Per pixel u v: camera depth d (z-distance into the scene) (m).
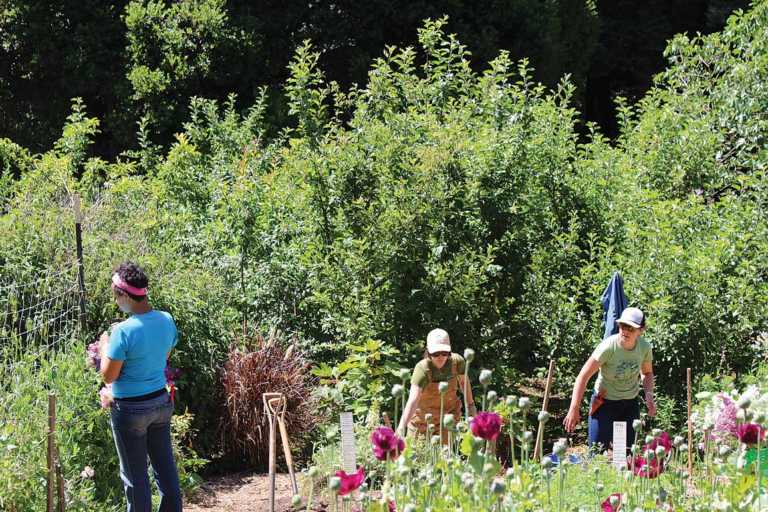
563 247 9.12
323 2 16.31
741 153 10.31
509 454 7.87
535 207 9.07
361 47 16.52
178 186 10.30
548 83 18.59
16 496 5.01
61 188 9.12
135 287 5.10
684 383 8.23
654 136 10.45
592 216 9.60
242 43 15.08
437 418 5.77
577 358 8.78
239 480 7.32
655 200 9.33
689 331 8.17
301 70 9.30
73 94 15.91
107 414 6.18
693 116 10.60
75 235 7.71
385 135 8.61
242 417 7.64
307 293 8.95
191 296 8.02
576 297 8.92
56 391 5.82
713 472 3.94
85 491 5.51
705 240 8.78
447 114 9.58
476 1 17.14
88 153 15.99
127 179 9.89
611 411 6.54
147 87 14.77
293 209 9.34
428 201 8.37
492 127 9.17
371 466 6.17
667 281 8.34
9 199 8.91
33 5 15.38
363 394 7.92
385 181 8.52
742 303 8.24
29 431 5.37
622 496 3.70
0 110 16.41
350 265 8.36
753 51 10.94
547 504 3.64
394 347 8.32
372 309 8.34
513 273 8.68
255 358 7.80
